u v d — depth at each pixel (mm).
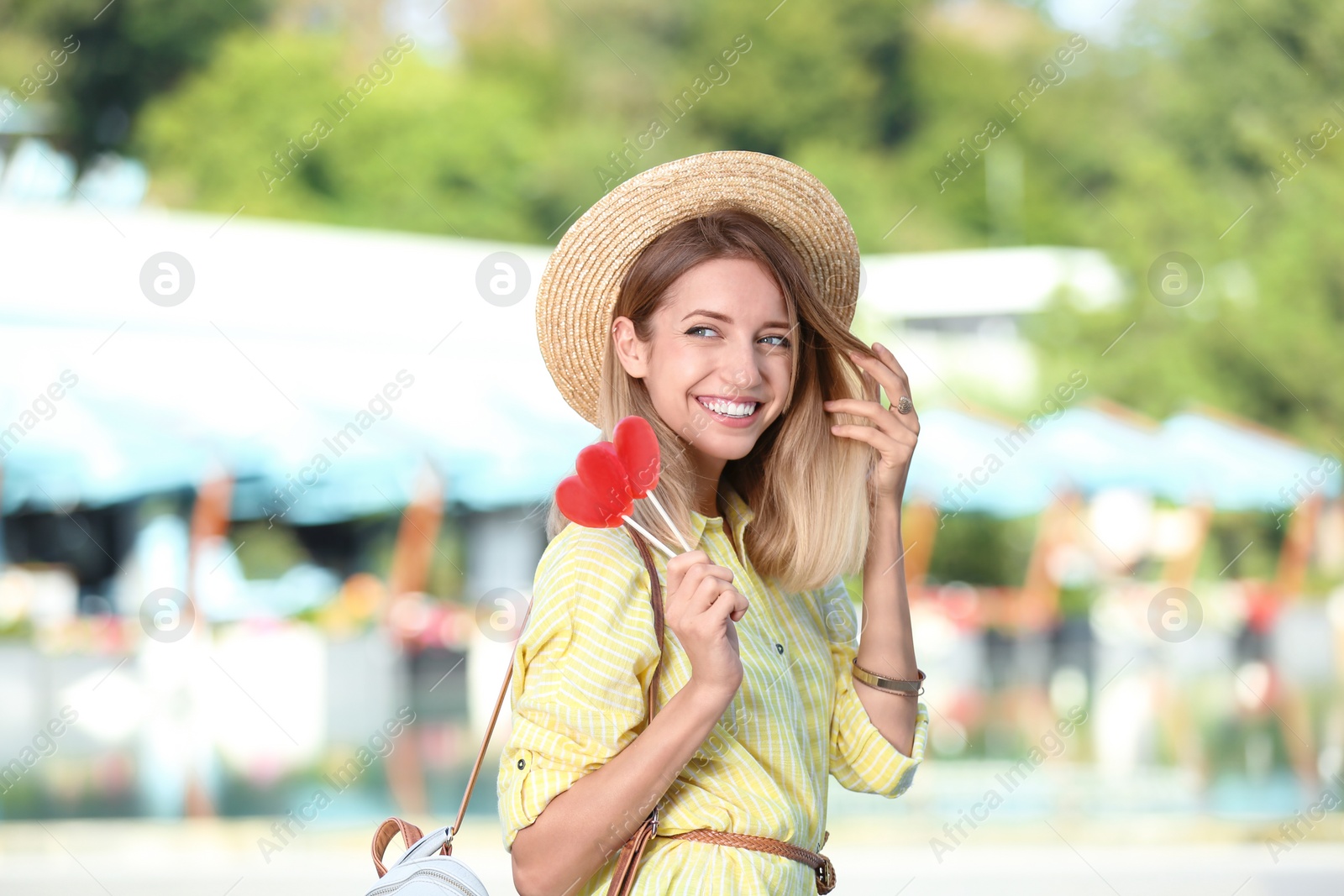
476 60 27922
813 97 28875
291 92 25812
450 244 16656
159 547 16188
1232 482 20922
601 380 2549
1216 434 21484
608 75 28297
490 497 16453
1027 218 28062
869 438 2447
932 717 12844
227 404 14891
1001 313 24547
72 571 16250
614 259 2533
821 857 2260
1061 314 24672
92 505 15422
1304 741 11203
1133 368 24719
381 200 25672
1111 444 20594
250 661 13852
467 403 16156
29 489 14758
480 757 2211
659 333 2363
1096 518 21672
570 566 2141
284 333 15039
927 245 27922
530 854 2047
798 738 2281
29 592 15641
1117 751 10820
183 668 13656
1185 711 13289
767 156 2553
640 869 2105
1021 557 23094
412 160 25953
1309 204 26578
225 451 14875
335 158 25734
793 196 2586
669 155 27938
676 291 2346
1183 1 28359
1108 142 28391
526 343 16359
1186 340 25109
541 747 2061
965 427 19766
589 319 2566
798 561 2422
